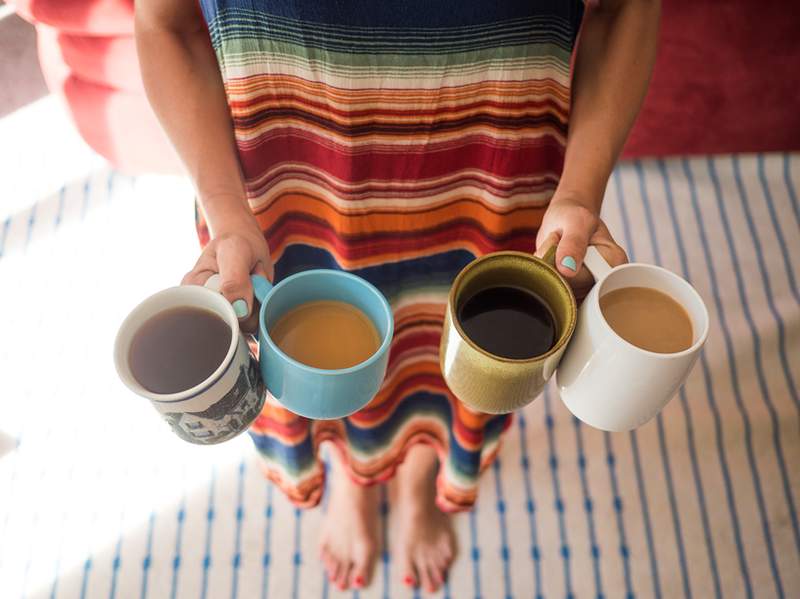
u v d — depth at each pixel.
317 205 0.92
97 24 1.43
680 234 1.86
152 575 1.48
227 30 0.73
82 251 1.81
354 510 1.48
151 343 0.64
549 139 0.84
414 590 1.49
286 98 0.79
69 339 1.70
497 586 1.49
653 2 0.86
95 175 1.91
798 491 1.58
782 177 1.91
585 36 0.88
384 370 0.67
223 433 0.67
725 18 1.59
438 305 1.05
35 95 2.00
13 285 1.76
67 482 1.55
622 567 1.51
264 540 1.52
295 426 1.16
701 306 0.64
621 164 1.94
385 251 0.94
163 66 0.82
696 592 1.49
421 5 0.69
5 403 1.62
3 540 1.49
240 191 0.81
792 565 1.51
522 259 0.65
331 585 1.49
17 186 1.89
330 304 0.69
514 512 1.56
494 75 0.75
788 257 1.83
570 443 1.62
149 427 1.61
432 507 1.52
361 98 0.76
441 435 1.35
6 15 2.08
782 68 1.65
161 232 1.85
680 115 1.75
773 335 1.72
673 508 1.56
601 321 0.62
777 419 1.63
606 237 0.73
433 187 0.86
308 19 0.70
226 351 0.64
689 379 1.68
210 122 0.82
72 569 1.48
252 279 0.69
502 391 0.63
